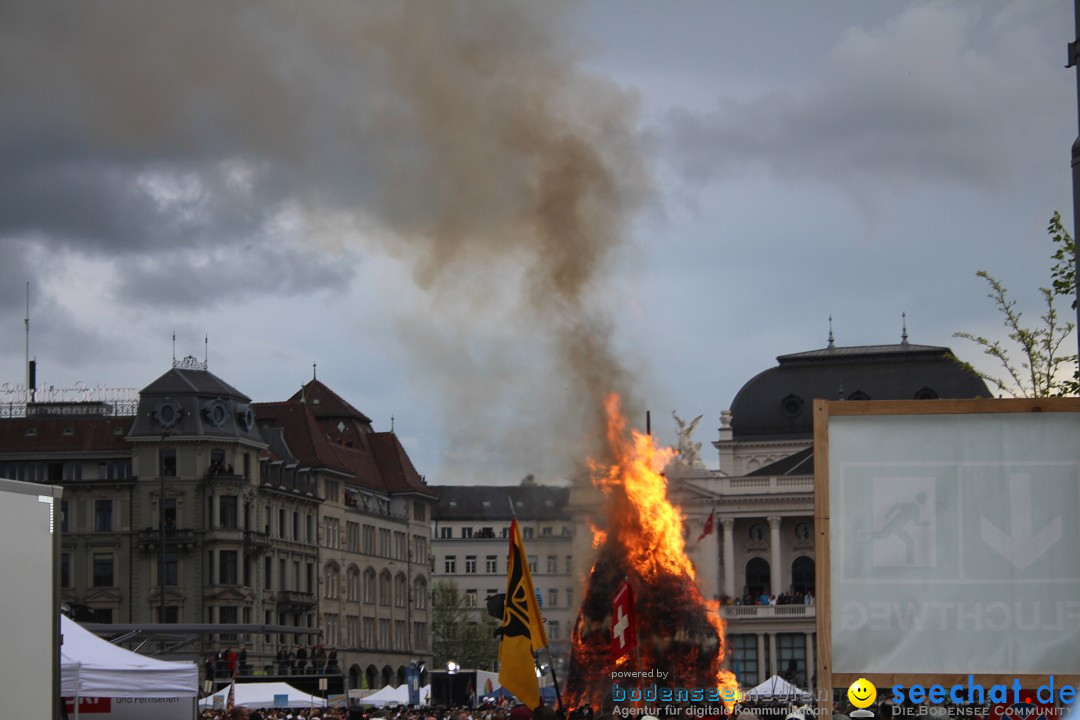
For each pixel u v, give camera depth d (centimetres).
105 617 13025
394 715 4981
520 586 2198
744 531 16500
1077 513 1345
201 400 13188
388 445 16862
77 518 13162
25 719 1491
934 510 1357
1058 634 1334
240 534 13088
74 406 14075
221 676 8181
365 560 15675
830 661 1355
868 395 17625
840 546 1364
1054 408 1350
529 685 2186
